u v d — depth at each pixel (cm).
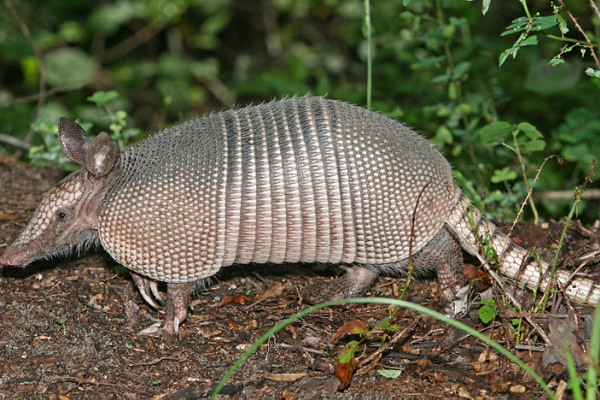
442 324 445
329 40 1146
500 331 428
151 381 397
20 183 674
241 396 381
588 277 477
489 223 457
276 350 428
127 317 465
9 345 430
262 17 1197
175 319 452
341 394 377
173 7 1041
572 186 701
